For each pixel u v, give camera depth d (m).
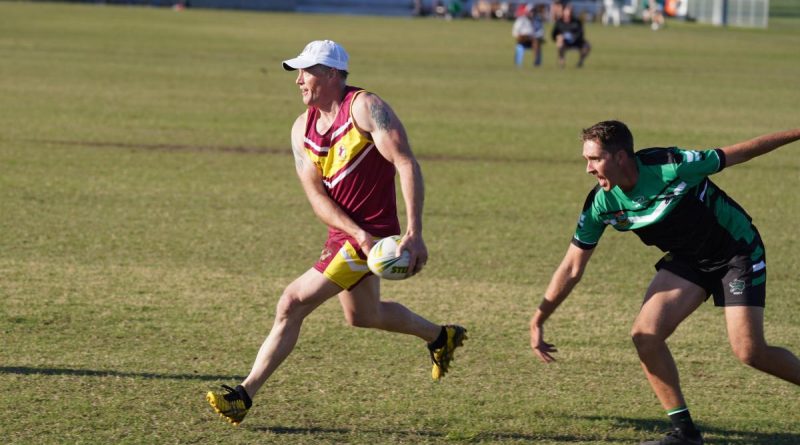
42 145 59.12
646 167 19.91
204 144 61.66
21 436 20.84
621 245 40.72
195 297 31.75
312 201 21.47
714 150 19.89
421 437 21.53
